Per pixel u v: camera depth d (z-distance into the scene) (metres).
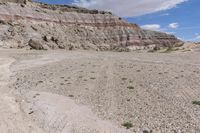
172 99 25.34
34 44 106.94
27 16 164.75
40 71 45.69
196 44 94.69
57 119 21.19
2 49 98.19
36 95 29.36
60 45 121.00
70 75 40.66
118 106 24.19
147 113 21.88
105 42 199.38
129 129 18.81
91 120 20.75
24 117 22.03
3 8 154.50
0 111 23.62
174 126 18.91
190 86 30.03
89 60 60.00
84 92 30.00
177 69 41.66
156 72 39.72
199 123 19.08
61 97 28.17
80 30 196.12
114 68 46.22
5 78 41.03
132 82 33.88
